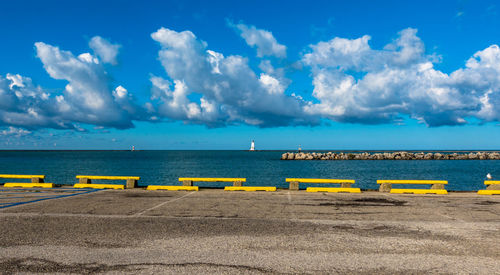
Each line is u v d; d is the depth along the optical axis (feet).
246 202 35.63
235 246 19.44
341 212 30.09
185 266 16.08
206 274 15.06
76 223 25.25
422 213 29.68
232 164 258.57
